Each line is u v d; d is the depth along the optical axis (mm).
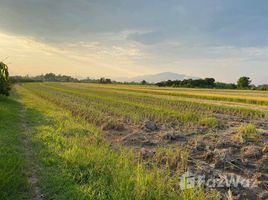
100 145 10797
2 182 6465
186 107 28625
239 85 126562
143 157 9820
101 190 6641
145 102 32969
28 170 7836
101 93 52562
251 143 12562
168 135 13125
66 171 7711
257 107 31109
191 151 10750
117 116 20109
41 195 6434
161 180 7207
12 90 51250
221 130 16125
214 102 37000
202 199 6230
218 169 8891
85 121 16688
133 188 6605
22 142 10852
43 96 38719
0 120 14320
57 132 12656
